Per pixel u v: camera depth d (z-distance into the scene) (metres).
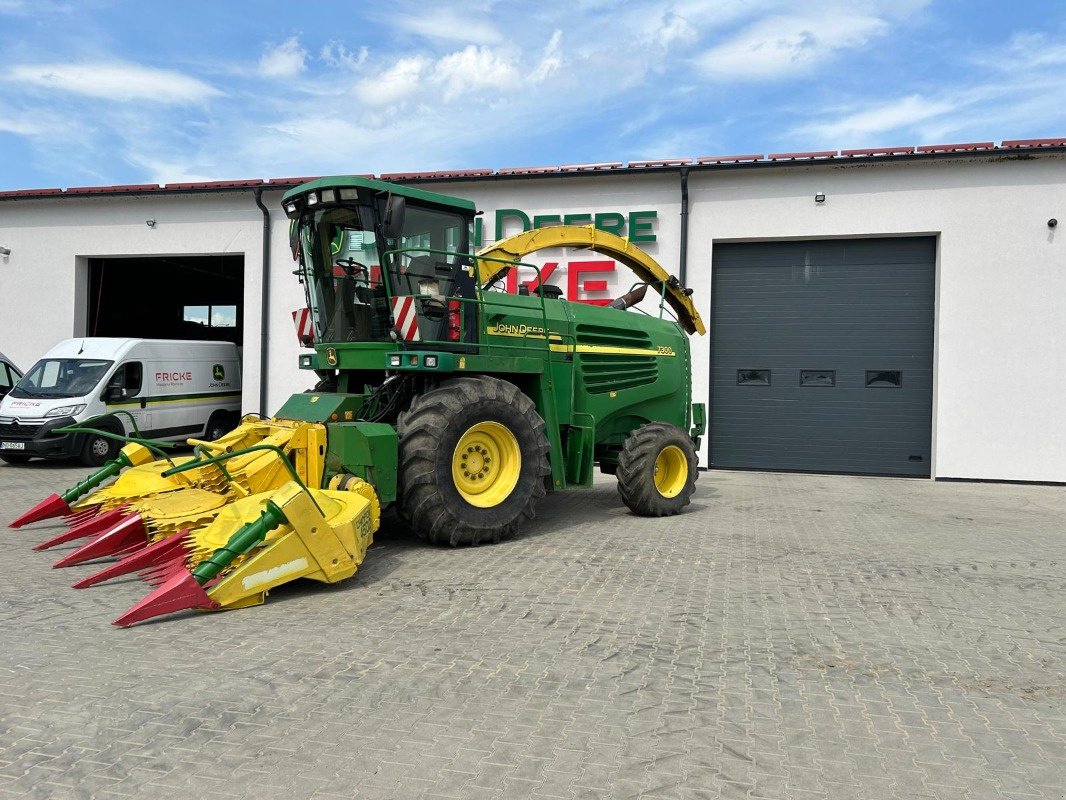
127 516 6.42
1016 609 5.52
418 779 3.00
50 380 13.66
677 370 10.34
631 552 7.11
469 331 7.61
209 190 16.27
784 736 3.44
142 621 4.79
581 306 9.16
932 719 3.65
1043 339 13.52
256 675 3.98
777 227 14.38
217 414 16.02
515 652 4.41
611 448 9.80
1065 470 13.48
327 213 7.40
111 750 3.17
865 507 10.47
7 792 2.84
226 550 5.01
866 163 13.90
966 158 13.59
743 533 8.23
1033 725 3.61
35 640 4.43
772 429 14.85
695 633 4.82
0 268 17.28
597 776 3.05
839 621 5.15
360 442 6.34
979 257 13.70
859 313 14.45
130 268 21.39
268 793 2.88
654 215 14.74
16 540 7.02
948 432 13.82
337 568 5.50
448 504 6.74
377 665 4.15
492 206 15.38
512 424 7.22
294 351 16.25
